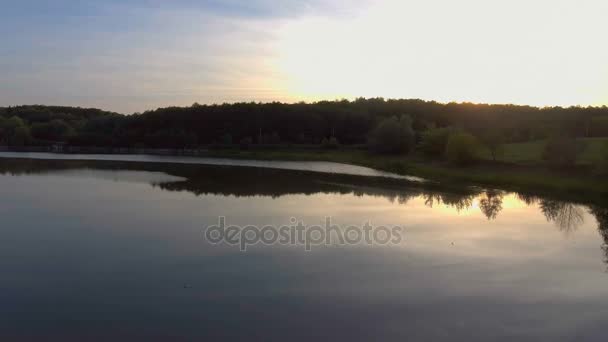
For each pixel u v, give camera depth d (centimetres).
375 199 3238
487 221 2467
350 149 8675
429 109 11694
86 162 6638
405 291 1425
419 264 1689
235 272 1583
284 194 3469
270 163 6931
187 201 3055
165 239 2012
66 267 1631
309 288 1441
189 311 1269
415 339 1129
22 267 1631
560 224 2397
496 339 1132
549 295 1405
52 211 2634
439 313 1272
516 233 2189
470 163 5009
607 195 3244
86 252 1812
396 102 12838
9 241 1969
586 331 1176
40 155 8194
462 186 4016
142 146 10100
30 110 13575
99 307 1295
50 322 1205
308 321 1215
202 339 1118
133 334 1141
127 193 3409
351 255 1795
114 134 11044
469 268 1650
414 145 7319
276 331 1159
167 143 9981
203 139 10638
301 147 9306
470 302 1348
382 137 7250
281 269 1617
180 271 1590
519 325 1205
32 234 2091
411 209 2827
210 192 3534
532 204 3047
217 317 1234
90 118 13825
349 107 12450
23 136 10356
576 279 1548
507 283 1503
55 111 15038
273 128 10681
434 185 4100
